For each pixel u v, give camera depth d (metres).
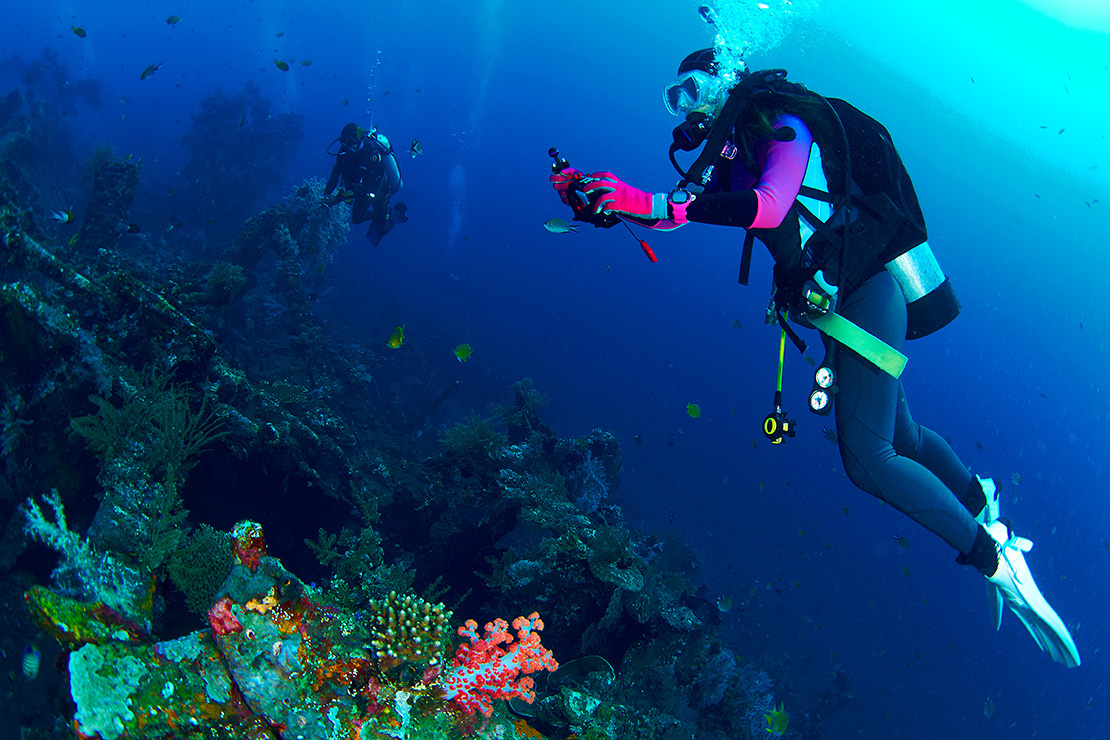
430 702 2.81
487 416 19.16
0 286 4.64
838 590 24.08
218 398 6.47
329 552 6.12
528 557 6.81
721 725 7.62
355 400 12.92
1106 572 44.66
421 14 120.44
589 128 128.25
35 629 3.69
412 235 50.62
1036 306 71.69
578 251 85.50
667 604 6.96
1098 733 19.98
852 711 15.70
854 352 2.07
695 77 2.14
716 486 29.94
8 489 4.47
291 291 12.95
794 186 1.90
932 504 2.03
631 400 36.09
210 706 2.53
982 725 17.61
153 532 4.02
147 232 18.12
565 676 5.09
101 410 4.83
